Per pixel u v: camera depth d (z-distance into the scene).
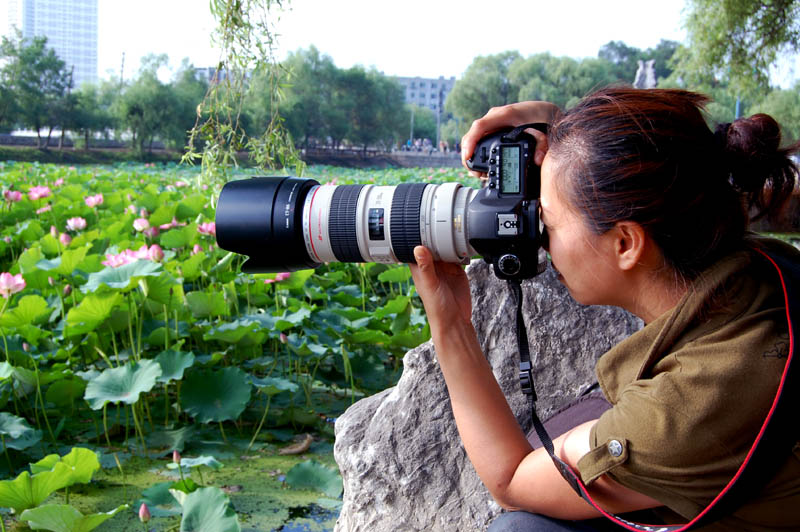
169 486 2.38
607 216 0.91
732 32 12.90
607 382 1.00
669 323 0.91
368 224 1.22
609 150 0.90
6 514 2.28
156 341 3.28
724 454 0.84
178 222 6.05
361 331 3.28
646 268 0.94
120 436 2.91
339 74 53.75
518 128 1.15
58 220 6.41
